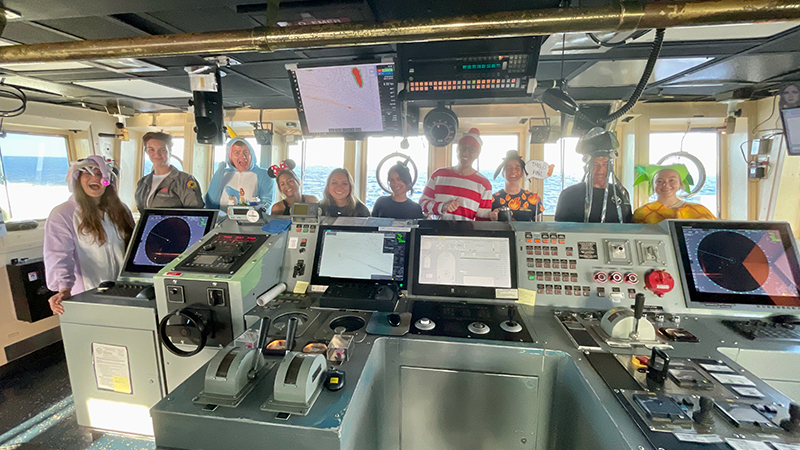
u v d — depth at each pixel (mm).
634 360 1170
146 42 1187
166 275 1579
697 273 1571
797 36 1993
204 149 4555
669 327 1393
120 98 3684
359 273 1711
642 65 2508
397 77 2336
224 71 2646
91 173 2074
